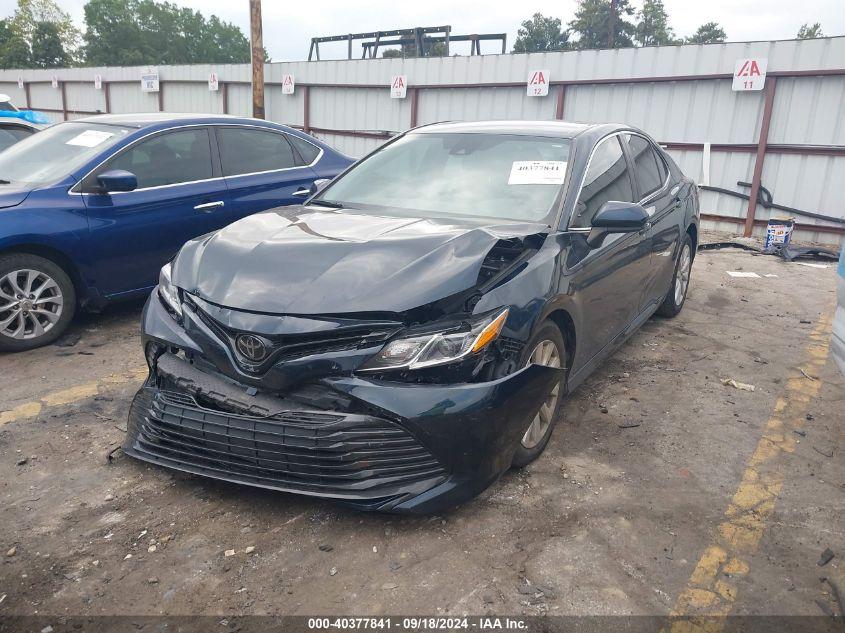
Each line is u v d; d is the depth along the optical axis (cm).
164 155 545
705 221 1106
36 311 478
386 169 424
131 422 326
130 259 518
